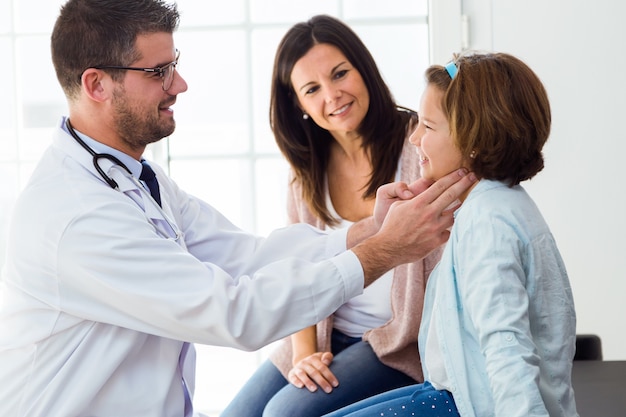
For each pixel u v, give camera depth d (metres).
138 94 1.64
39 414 1.53
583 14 2.70
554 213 2.76
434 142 1.64
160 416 1.59
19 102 2.96
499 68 1.56
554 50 2.71
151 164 1.89
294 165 2.21
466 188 1.62
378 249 1.62
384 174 2.10
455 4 2.70
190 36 2.91
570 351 1.51
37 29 2.93
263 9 2.87
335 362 2.04
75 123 1.68
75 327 1.56
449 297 1.52
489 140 1.53
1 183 2.99
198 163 2.95
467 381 1.47
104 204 1.55
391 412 1.57
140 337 1.59
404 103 2.83
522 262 1.48
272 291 1.58
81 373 1.55
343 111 2.08
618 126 2.72
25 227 1.56
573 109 2.73
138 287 1.53
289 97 2.19
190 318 1.54
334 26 2.11
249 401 2.14
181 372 1.67
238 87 2.94
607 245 2.75
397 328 2.01
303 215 2.23
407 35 2.80
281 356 2.17
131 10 1.62
